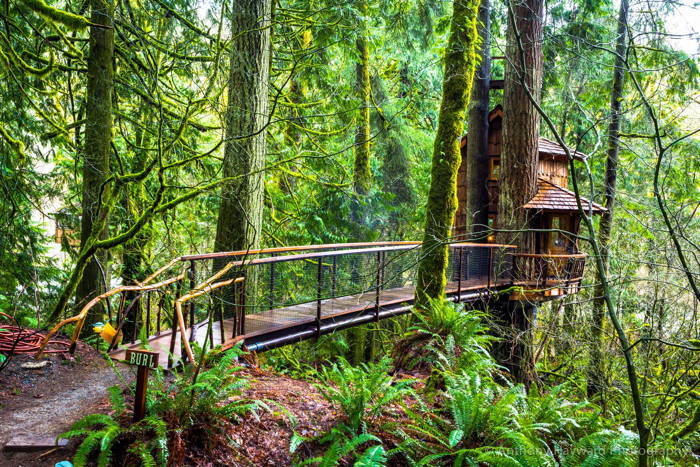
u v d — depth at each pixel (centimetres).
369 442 478
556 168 1608
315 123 1286
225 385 462
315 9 1022
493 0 1544
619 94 1201
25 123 791
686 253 823
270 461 425
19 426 412
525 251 1352
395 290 1092
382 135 1473
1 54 616
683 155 1127
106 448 359
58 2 960
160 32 788
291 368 1112
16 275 856
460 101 904
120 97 952
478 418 496
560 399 595
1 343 555
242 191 797
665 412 700
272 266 840
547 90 1588
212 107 699
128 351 402
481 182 1589
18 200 773
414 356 792
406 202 1670
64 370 536
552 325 1007
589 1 1388
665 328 791
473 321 798
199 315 907
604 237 1208
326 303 891
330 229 1301
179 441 384
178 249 1181
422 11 1300
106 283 796
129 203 990
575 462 468
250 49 794
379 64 1847
